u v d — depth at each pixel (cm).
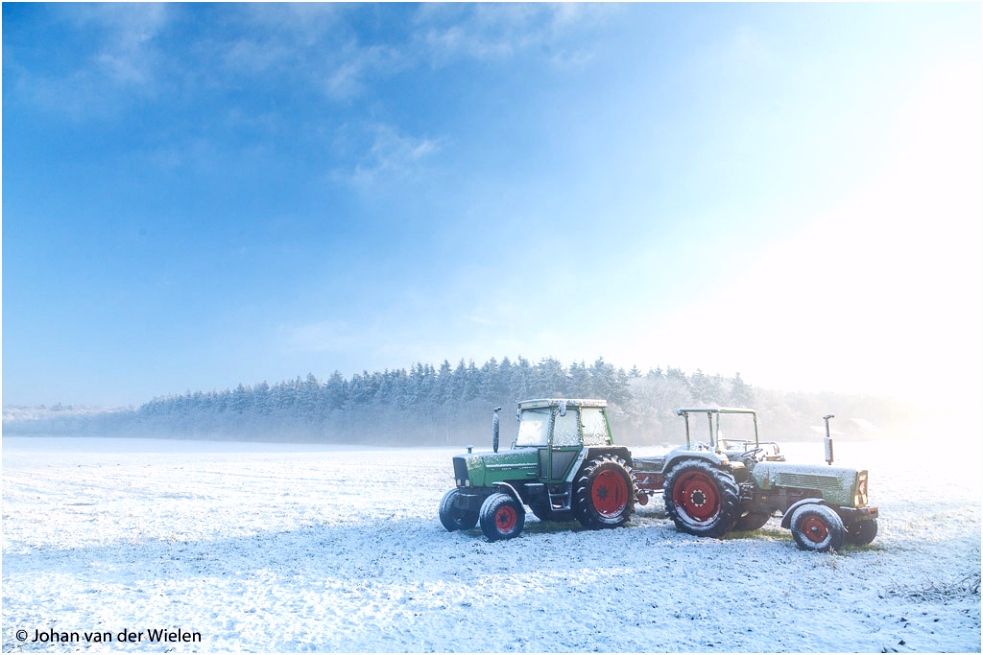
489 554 980
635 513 1411
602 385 6819
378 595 756
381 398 10425
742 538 1088
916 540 1053
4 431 15425
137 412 15050
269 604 729
